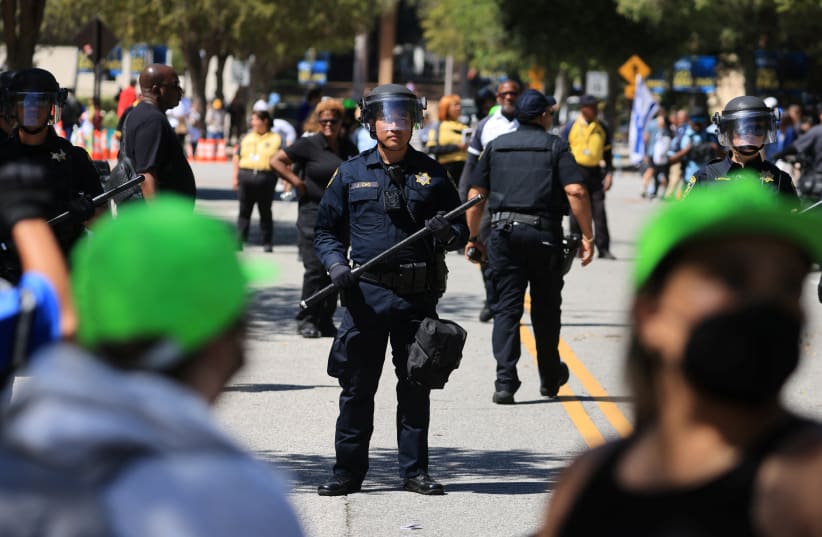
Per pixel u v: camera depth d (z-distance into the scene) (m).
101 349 4.48
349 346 16.09
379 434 19.97
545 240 21.53
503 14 103.50
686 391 4.73
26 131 15.86
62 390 4.30
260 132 43.00
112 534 4.04
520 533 14.78
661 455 4.83
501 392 22.11
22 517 4.05
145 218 4.56
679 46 103.88
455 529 14.90
